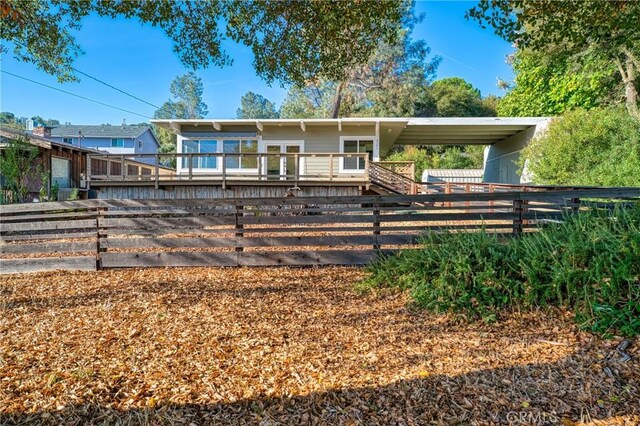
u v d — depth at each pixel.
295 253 5.55
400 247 5.55
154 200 5.68
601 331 2.84
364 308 3.78
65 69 7.55
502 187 11.46
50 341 3.01
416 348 2.89
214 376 2.50
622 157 12.51
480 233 4.51
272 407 2.18
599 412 2.06
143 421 2.04
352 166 14.63
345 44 6.05
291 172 14.86
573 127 13.64
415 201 5.51
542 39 5.32
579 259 3.43
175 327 3.29
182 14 5.99
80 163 18.14
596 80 16.34
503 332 3.08
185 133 14.96
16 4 5.56
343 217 5.62
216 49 6.37
